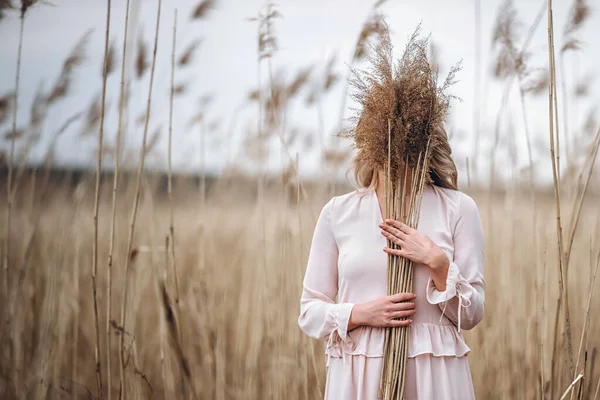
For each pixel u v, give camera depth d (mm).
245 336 3500
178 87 3262
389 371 1747
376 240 1877
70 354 3514
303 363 2814
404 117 1812
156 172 3645
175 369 3188
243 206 4059
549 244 3113
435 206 1901
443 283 1731
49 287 3180
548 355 2787
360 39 2580
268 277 3320
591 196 3148
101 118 2336
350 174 2078
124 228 3559
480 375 3064
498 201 3488
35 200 3553
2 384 3031
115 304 3547
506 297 3053
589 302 2080
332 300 1997
